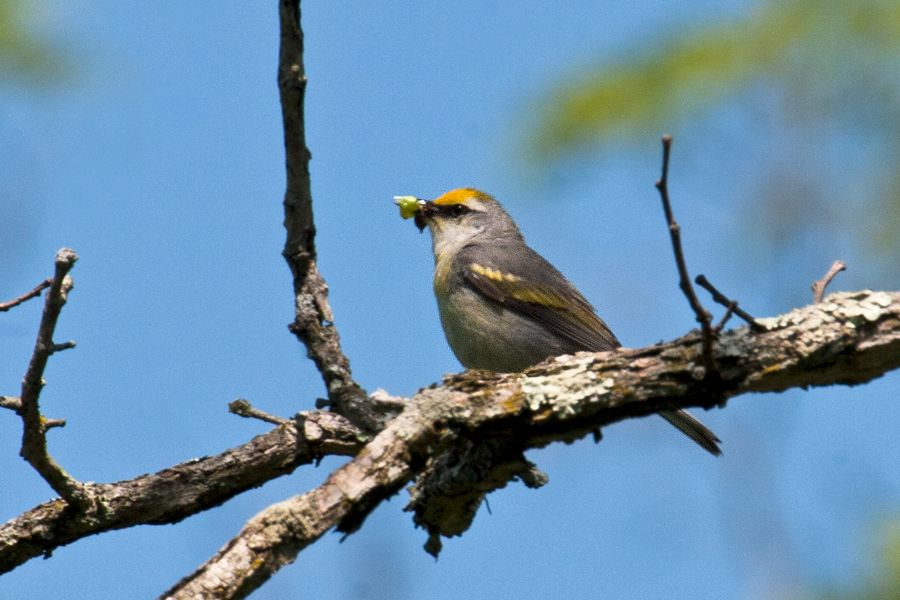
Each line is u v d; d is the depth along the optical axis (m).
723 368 8.95
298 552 8.33
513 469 9.21
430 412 8.90
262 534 8.27
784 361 8.92
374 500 8.61
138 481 10.81
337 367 10.34
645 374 9.07
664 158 7.85
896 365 9.04
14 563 10.51
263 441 11.11
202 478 10.93
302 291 10.41
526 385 9.09
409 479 8.84
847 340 8.91
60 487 10.16
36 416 9.37
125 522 10.74
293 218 10.19
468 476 9.17
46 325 8.70
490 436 9.07
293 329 10.44
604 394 9.05
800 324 9.00
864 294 9.17
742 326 9.13
